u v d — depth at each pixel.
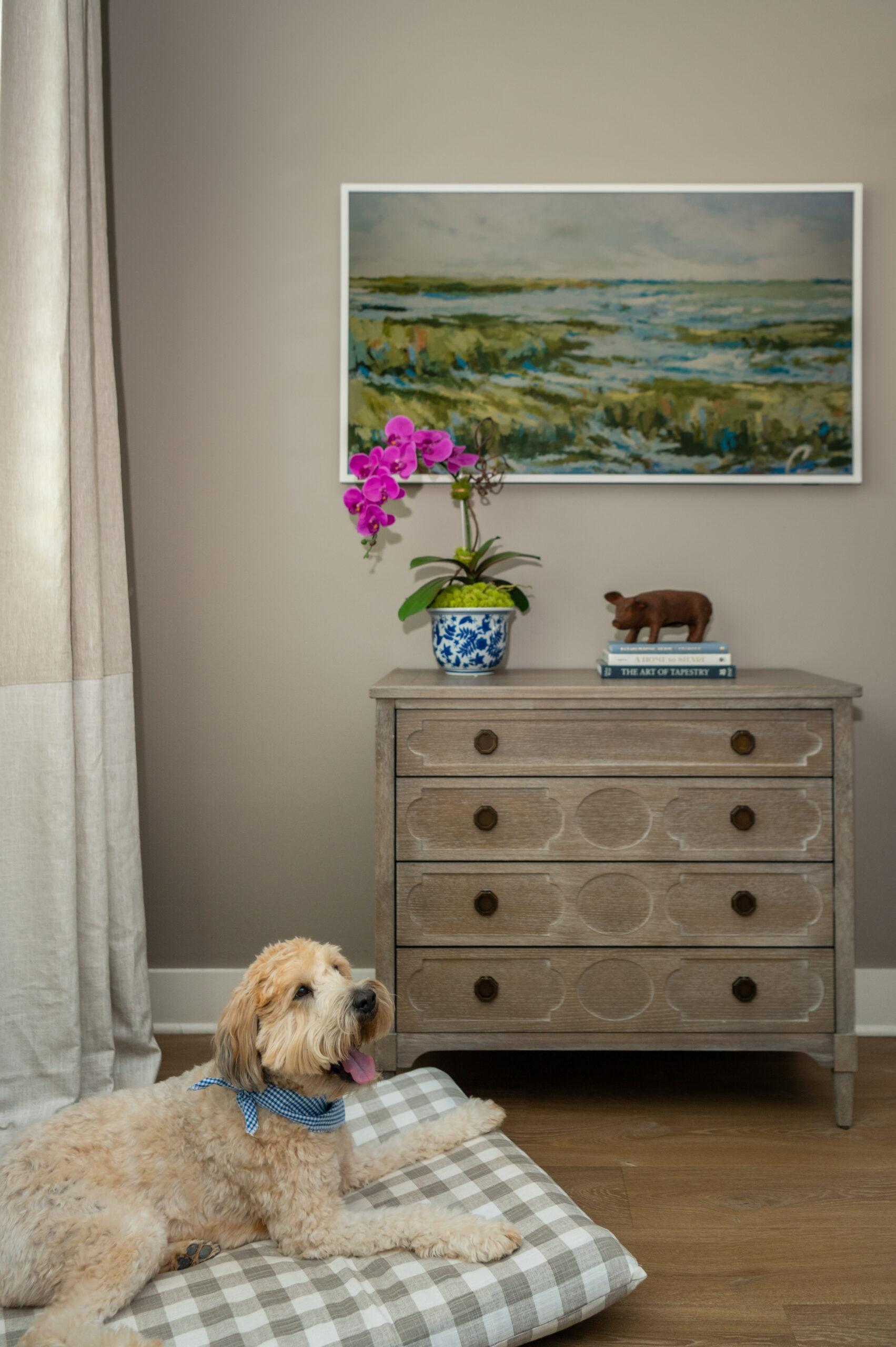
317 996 1.28
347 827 2.45
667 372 2.37
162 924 2.44
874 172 2.36
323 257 2.39
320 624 2.43
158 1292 1.25
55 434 1.76
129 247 2.39
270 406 2.41
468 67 2.37
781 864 1.90
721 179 2.38
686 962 1.91
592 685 1.94
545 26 2.37
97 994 1.88
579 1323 1.36
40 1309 1.24
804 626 2.42
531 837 1.91
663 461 2.38
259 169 2.38
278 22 2.37
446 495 2.41
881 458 2.40
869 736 2.42
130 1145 1.33
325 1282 1.27
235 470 2.41
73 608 1.85
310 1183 1.33
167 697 2.44
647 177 2.38
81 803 1.87
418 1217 1.34
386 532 2.42
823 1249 1.52
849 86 2.36
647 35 2.36
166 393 2.41
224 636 2.44
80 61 1.89
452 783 1.91
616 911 1.91
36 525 1.76
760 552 2.41
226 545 2.42
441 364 2.37
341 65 2.37
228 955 2.45
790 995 1.90
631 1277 1.30
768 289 2.36
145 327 2.40
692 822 1.90
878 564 2.40
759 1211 1.62
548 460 2.39
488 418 2.38
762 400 2.37
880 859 2.42
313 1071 1.27
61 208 1.76
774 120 2.37
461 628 2.15
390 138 2.38
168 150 2.38
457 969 1.91
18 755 1.76
